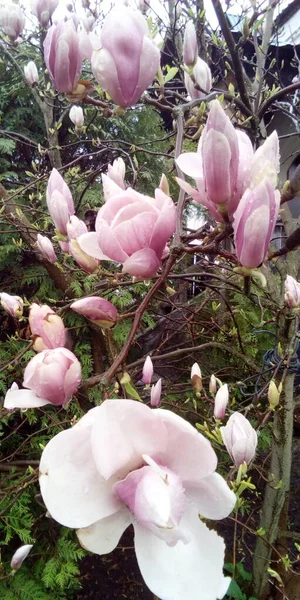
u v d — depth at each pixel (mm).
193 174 292
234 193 273
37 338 331
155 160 1752
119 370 380
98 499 227
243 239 260
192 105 486
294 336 785
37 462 1115
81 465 226
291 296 533
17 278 1409
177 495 215
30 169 1697
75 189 1416
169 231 284
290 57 1673
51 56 396
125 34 331
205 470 234
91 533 230
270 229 261
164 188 342
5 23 756
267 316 1410
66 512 218
